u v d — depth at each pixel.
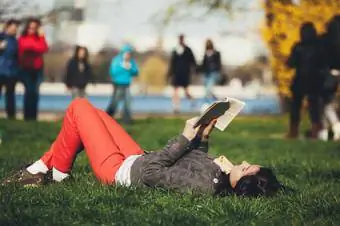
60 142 8.65
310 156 14.92
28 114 25.58
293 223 7.28
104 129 8.49
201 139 8.18
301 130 24.28
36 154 13.66
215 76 32.12
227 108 7.93
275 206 7.82
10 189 8.18
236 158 14.20
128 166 8.26
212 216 7.48
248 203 7.70
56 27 34.66
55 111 33.47
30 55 25.05
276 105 33.53
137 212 7.46
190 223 7.15
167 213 7.39
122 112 25.34
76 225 7.02
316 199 8.25
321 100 21.62
